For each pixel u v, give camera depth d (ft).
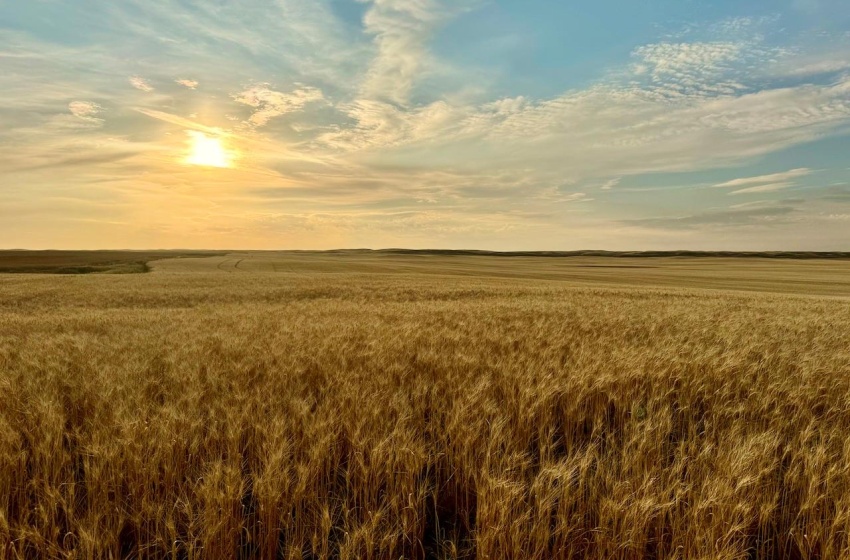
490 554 10.31
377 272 204.74
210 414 15.25
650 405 17.16
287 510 11.58
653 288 120.06
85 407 16.89
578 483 12.19
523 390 17.69
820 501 11.37
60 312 60.08
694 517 10.26
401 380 20.42
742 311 55.26
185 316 48.16
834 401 18.88
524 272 229.25
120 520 10.61
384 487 13.09
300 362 23.12
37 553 9.87
